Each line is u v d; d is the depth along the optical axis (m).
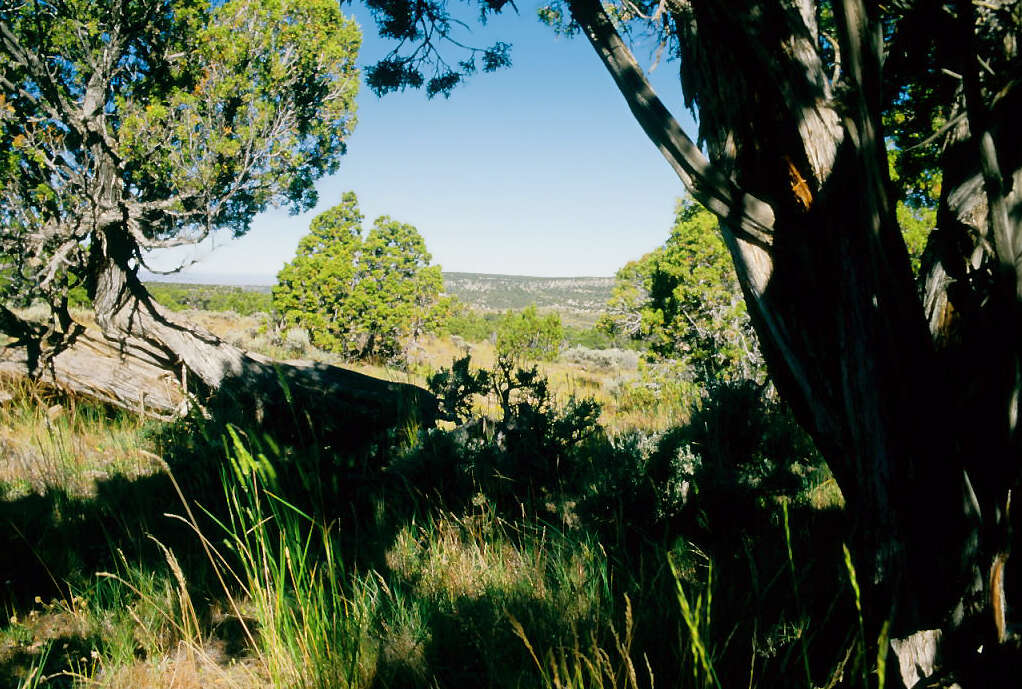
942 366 1.70
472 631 2.88
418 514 4.44
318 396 7.86
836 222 1.75
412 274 30.84
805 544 3.55
